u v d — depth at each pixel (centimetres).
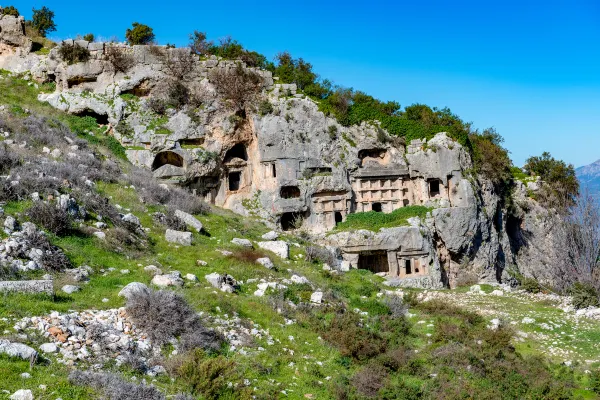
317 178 4438
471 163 4728
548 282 4922
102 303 1770
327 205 4481
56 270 2023
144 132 4334
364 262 4372
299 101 4562
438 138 4631
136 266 2312
